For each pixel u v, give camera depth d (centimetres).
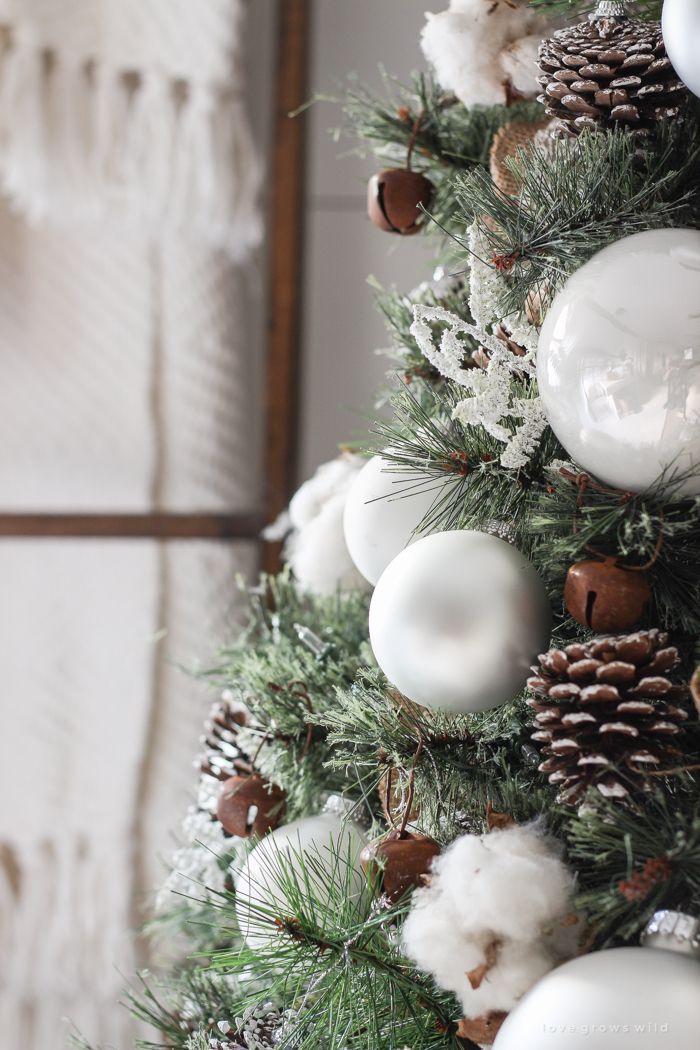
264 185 153
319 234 154
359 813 88
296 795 89
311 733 88
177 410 150
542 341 76
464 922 72
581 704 73
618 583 74
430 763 81
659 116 79
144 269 147
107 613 150
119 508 150
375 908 78
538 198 78
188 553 150
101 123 139
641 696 73
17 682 150
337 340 155
